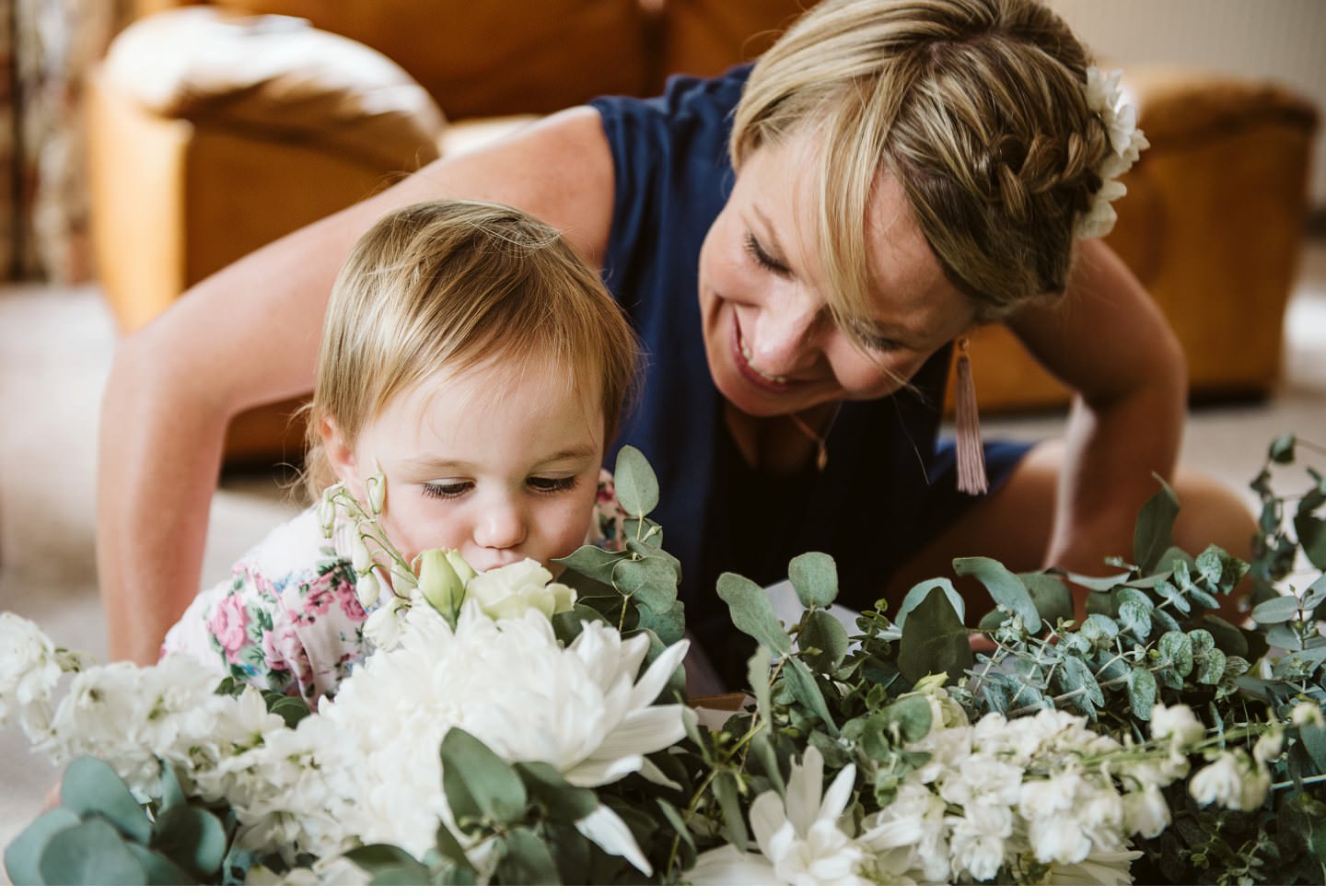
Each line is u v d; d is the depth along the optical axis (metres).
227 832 0.56
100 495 0.99
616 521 1.06
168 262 2.24
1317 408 3.17
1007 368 2.86
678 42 3.08
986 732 0.57
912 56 0.85
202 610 0.93
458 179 1.06
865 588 1.31
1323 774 0.65
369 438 0.82
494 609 0.58
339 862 0.54
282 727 0.57
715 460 1.11
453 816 0.51
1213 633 0.73
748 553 1.24
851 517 1.27
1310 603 0.72
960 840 0.55
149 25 2.64
